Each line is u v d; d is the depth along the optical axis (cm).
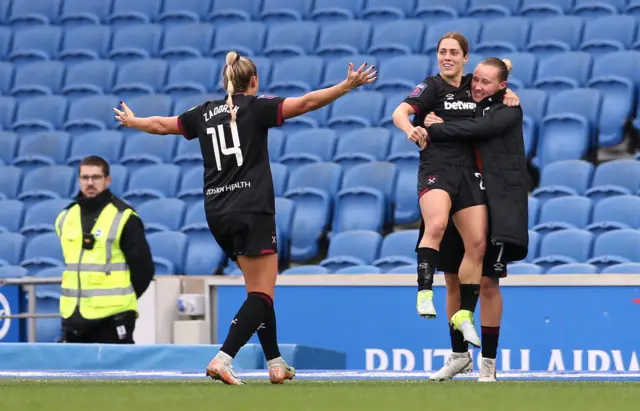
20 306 3378
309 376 2486
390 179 4397
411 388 1848
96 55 5872
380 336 3219
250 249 2023
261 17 5866
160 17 6016
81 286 2845
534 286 3088
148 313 3394
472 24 5356
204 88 5419
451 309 2292
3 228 4522
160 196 4650
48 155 5200
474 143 2158
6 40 6081
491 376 2270
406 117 2153
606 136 4606
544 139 4547
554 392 1727
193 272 4197
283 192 4497
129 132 5334
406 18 5669
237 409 1360
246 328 2012
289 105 2019
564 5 5378
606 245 3659
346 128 4909
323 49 5478
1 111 5562
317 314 3281
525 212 2156
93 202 2864
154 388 1844
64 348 2789
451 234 2242
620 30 5091
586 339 3036
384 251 3947
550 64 4962
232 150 2034
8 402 1477
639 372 2458
